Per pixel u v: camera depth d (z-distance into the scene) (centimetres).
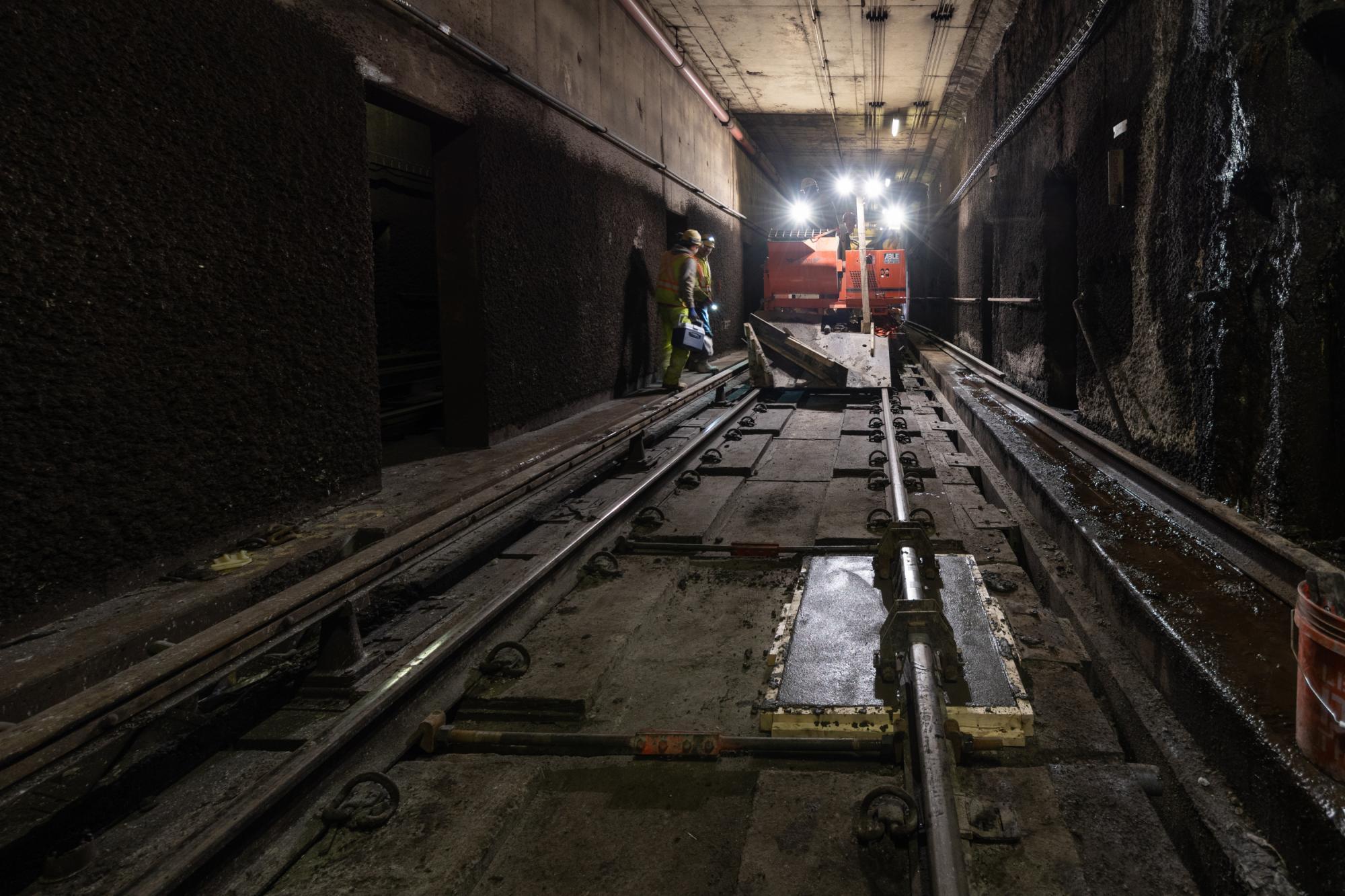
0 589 293
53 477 311
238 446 399
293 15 427
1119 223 643
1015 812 224
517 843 231
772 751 258
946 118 1777
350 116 475
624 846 229
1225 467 438
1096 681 335
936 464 683
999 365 1233
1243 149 402
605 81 945
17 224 295
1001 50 1193
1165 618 303
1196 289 479
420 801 240
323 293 455
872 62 1364
